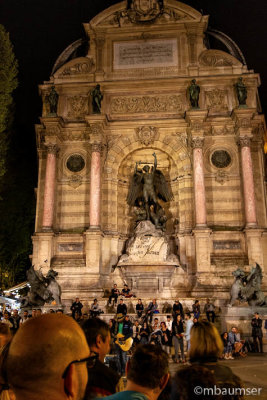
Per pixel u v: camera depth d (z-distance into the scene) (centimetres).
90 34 3922
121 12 3909
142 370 338
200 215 3341
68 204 3572
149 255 3328
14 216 4309
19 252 4262
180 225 3512
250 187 3372
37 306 2792
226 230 3409
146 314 2466
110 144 3678
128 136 3694
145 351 355
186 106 3691
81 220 3534
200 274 3209
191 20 3834
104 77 3800
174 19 3856
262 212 3488
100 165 3531
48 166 3509
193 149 3500
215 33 3997
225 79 3709
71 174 3644
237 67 3744
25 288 4388
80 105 3781
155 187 3719
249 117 3491
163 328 2181
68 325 221
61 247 3447
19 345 206
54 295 2848
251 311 2608
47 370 201
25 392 203
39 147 3709
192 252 3381
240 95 3575
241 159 3475
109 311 2886
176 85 3731
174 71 3775
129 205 3731
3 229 4150
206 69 3756
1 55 3538
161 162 3822
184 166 3588
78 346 215
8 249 4206
